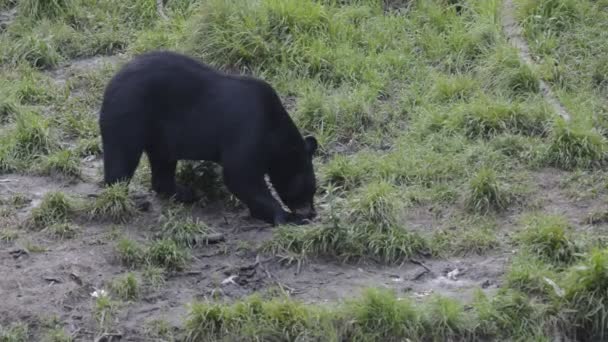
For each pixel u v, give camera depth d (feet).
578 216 40.73
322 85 51.42
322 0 57.52
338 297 35.63
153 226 40.01
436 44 53.93
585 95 49.42
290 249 38.09
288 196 41.11
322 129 47.47
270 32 53.31
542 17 54.65
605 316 34.09
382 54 53.36
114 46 56.44
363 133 47.67
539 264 36.88
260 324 33.42
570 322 34.40
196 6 58.13
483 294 34.96
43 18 58.13
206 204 42.01
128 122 39.91
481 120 46.91
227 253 38.45
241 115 39.32
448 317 33.65
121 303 34.94
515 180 43.27
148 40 55.36
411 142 46.70
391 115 49.01
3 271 36.83
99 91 51.90
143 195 42.52
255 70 52.11
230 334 33.30
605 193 42.22
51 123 48.78
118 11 59.06
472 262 38.04
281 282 36.65
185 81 39.93
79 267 37.06
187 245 38.81
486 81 50.72
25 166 45.19
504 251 38.52
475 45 53.21
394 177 43.70
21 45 54.90
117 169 40.42
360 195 40.63
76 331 33.76
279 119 40.16
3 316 34.27
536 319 34.24
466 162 44.65
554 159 44.50
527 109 47.21
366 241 38.45
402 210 40.47
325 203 42.29
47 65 54.75
